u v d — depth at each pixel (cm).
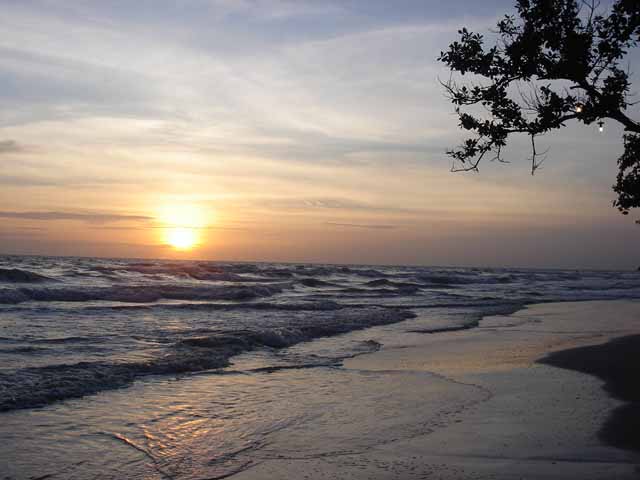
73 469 555
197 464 575
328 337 1598
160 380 969
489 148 734
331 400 851
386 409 797
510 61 698
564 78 671
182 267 5578
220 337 1388
